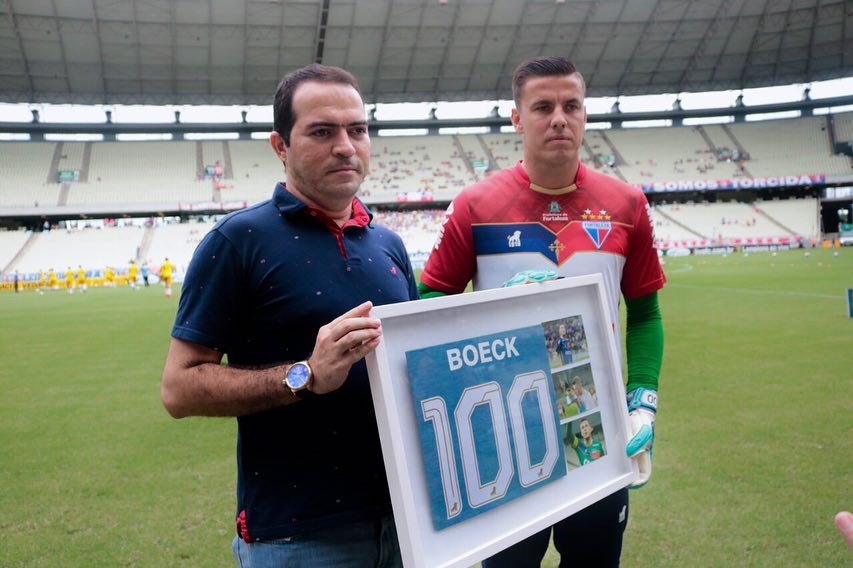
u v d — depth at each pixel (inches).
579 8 1446.9
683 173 1872.5
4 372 322.7
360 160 67.7
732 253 1649.9
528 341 68.6
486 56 1605.6
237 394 58.9
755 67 1740.9
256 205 70.7
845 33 1595.7
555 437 68.4
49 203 1569.9
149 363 340.8
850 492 135.6
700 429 183.9
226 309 65.1
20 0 1219.9
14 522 136.3
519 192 91.3
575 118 85.6
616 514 86.2
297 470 65.0
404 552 53.9
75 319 588.7
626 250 93.2
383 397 54.7
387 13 1393.9
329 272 67.2
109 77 1509.6
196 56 1470.2
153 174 1716.3
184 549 122.1
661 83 1793.8
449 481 58.3
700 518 126.7
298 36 1440.7
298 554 64.8
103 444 193.5
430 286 95.0
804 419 189.2
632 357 93.6
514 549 84.8
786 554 111.7
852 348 297.0
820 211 1898.4
